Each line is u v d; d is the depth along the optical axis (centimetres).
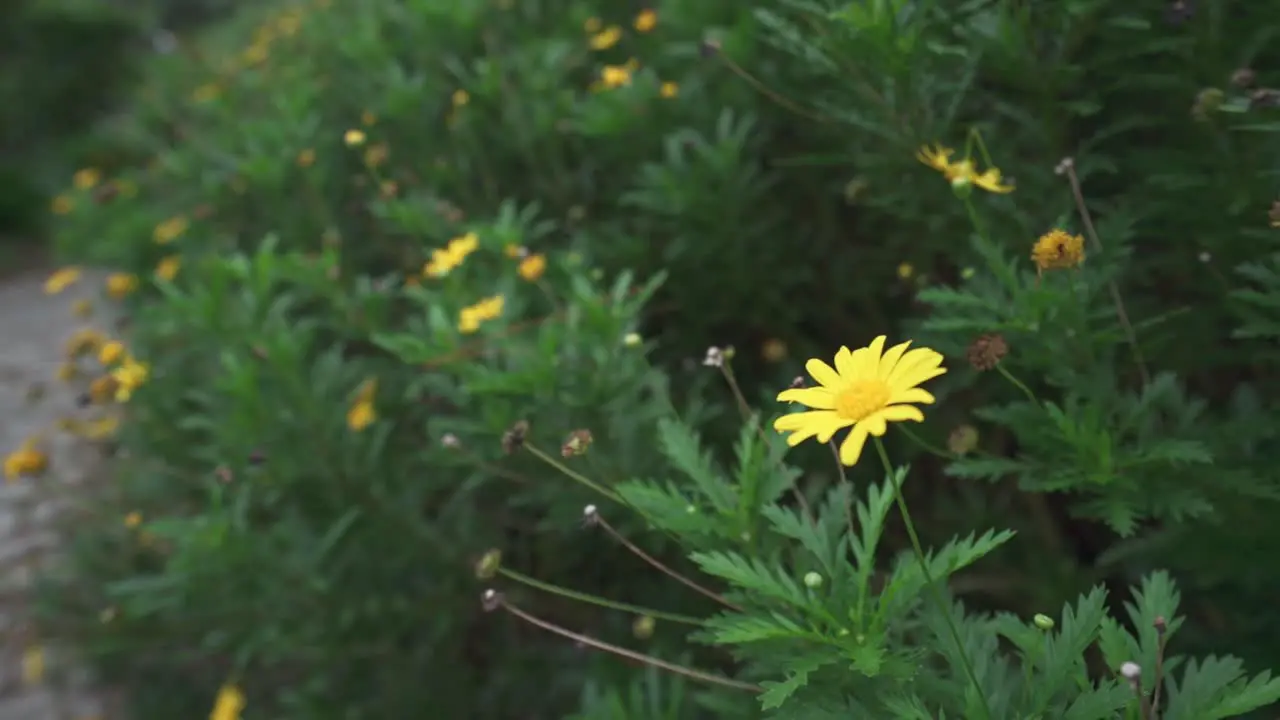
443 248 117
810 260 111
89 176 191
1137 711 74
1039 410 85
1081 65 92
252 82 174
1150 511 87
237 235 152
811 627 79
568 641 108
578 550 105
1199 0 90
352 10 164
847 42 91
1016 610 99
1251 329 83
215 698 120
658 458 96
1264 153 89
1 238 369
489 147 127
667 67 118
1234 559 87
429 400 113
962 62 94
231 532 103
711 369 109
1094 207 93
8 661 139
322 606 106
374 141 133
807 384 105
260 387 110
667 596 102
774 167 112
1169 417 91
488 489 110
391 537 109
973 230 95
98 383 124
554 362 96
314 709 108
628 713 91
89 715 128
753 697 85
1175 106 94
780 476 84
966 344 92
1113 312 86
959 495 105
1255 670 88
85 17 418
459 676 109
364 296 114
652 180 108
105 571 127
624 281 98
